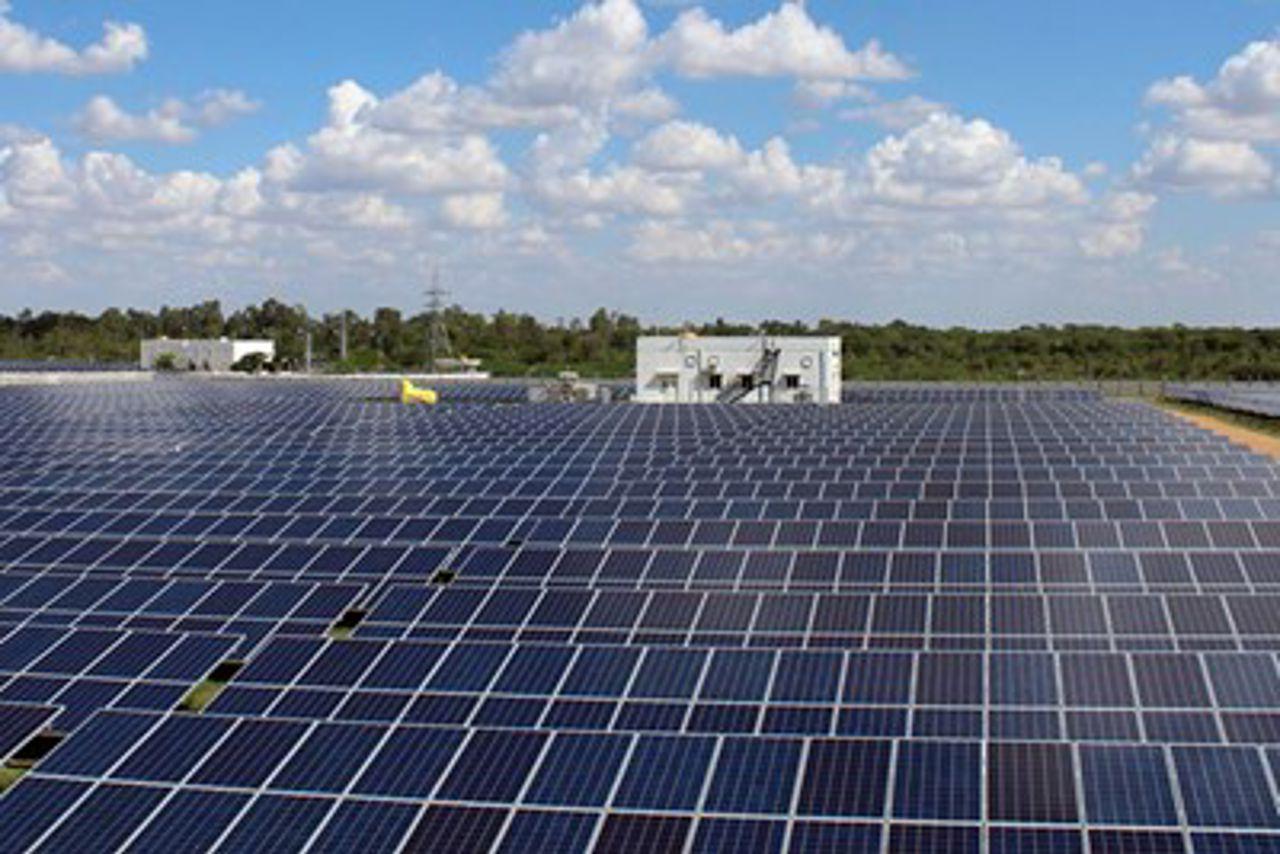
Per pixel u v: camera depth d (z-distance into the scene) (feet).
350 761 66.74
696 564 127.75
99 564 132.67
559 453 222.28
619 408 336.08
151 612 109.70
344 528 151.43
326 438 251.39
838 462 211.00
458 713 79.92
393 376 573.74
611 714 80.33
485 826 61.46
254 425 280.10
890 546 139.74
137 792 65.46
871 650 84.99
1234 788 58.85
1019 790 60.18
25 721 81.51
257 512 165.27
